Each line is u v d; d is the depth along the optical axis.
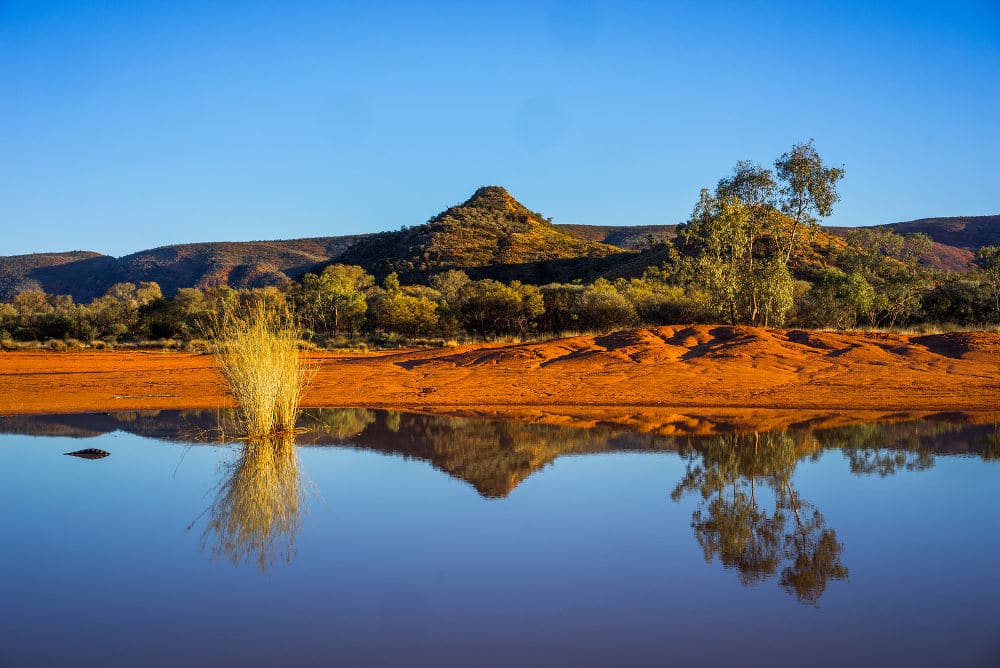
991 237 136.75
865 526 7.63
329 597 6.01
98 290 148.75
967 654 4.86
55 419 16.09
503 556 6.92
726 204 31.84
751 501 8.61
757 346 22.23
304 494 9.29
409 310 46.66
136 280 148.00
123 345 44.62
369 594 6.05
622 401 17.11
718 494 8.94
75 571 6.72
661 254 73.25
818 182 31.81
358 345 38.53
